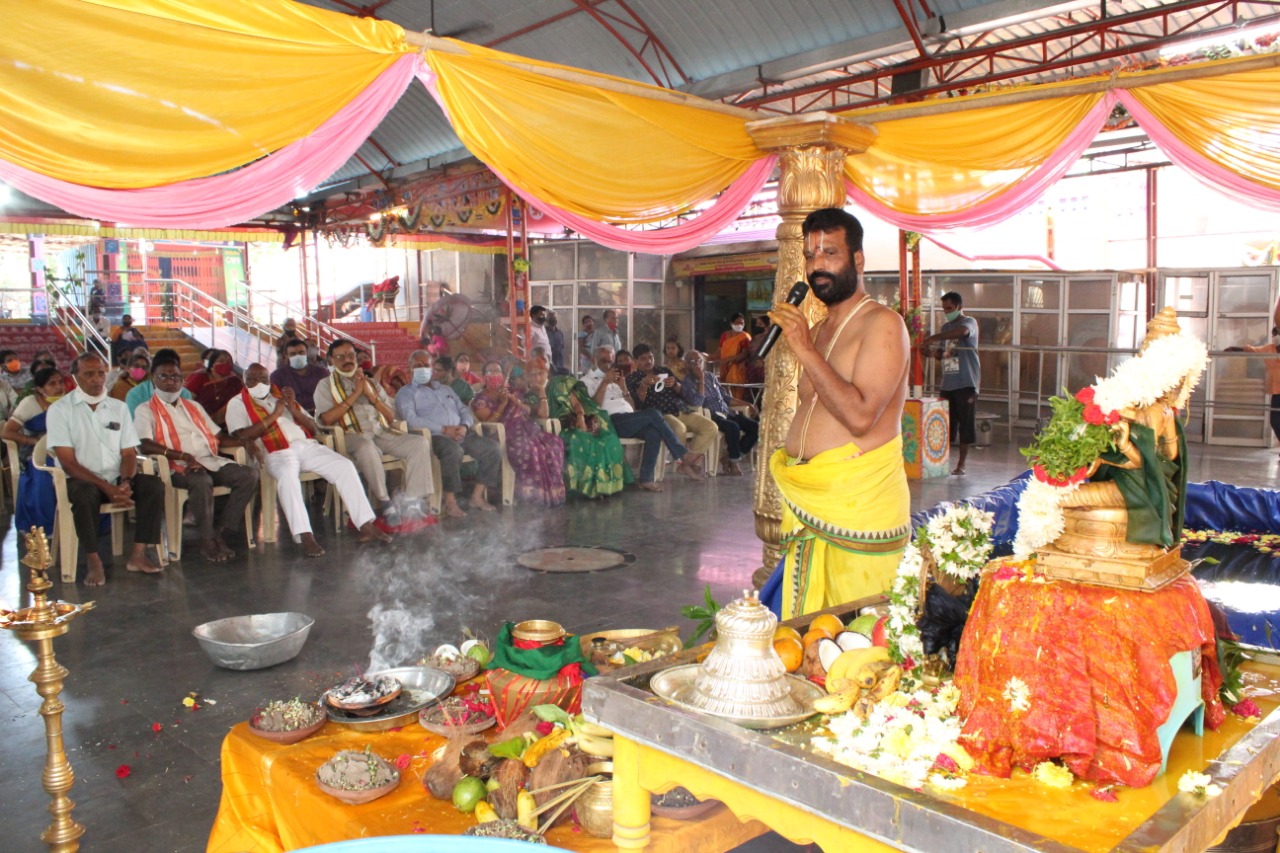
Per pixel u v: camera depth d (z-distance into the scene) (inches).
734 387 512.4
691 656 80.6
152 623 204.1
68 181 106.3
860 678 72.9
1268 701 74.2
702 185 168.6
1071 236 636.1
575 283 678.5
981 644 66.2
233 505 263.6
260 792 100.3
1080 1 326.0
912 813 54.6
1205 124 158.7
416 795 91.4
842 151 161.0
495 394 342.6
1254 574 156.3
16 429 291.0
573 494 358.9
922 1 358.6
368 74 121.4
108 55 104.0
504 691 101.7
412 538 284.0
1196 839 54.8
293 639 175.3
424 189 589.9
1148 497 63.5
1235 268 502.9
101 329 690.8
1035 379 562.3
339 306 906.1
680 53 449.4
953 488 366.0
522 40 485.4
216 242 746.2
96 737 146.7
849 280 115.3
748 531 293.1
